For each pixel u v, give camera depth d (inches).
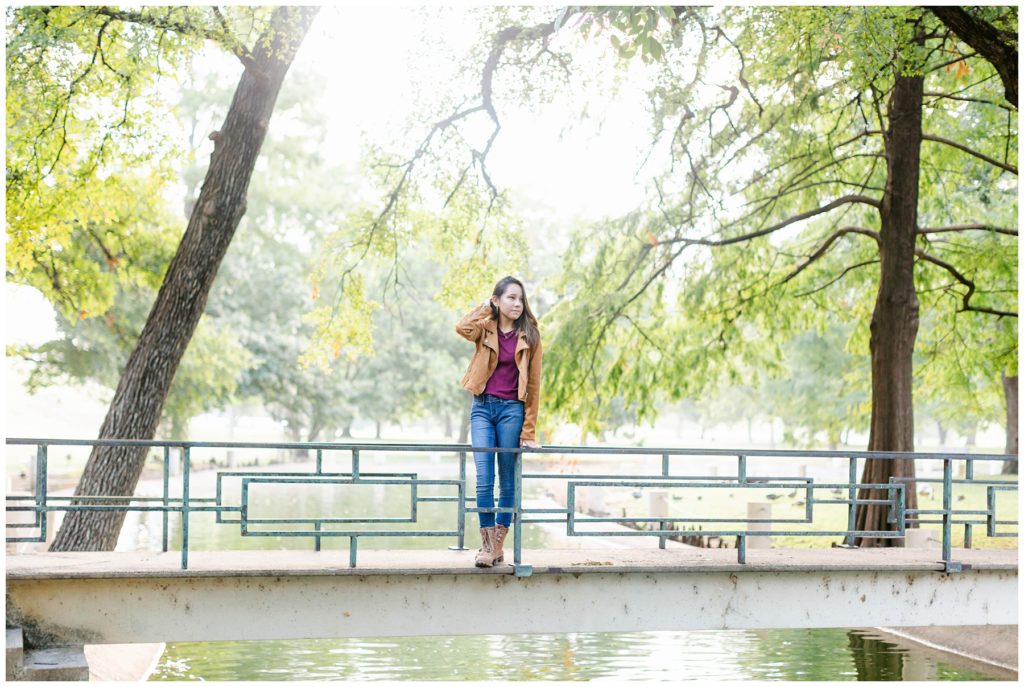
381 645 445.4
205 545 657.6
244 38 484.7
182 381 1165.1
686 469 1704.0
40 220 539.8
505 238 646.5
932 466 1569.9
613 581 295.3
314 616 277.4
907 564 311.3
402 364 1860.2
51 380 1221.7
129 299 1090.1
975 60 572.1
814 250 694.5
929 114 616.1
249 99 500.7
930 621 316.8
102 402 1327.5
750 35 518.9
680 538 685.9
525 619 289.3
